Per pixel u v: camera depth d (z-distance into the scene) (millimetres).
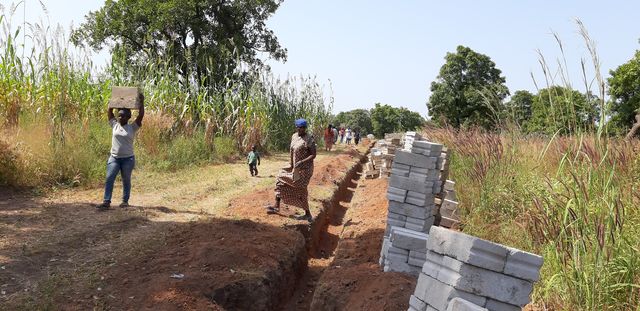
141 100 8594
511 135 9070
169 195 10016
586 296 4445
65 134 10820
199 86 18859
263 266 6363
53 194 8984
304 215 9102
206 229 7242
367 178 16500
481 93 9320
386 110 98688
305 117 27969
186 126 16484
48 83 12047
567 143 5594
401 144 15172
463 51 45750
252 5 28797
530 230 5965
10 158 8969
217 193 10672
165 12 24969
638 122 6574
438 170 6965
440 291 3977
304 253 7938
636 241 4797
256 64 30219
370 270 6172
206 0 26891
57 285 5027
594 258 4473
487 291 3760
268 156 20516
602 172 5035
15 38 11531
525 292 3723
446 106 46031
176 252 6266
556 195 5551
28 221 7105
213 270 5891
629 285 4332
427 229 6828
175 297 5031
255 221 8359
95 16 27734
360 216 10266
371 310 4992
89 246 6285
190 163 14367
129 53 28000
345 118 111375
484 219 7758
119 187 10297
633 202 5328
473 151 9539
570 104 5336
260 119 20266
